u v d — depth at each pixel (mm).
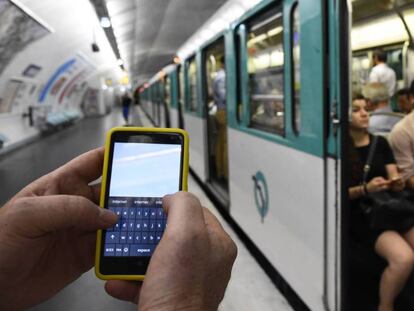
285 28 3498
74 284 4066
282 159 3707
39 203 982
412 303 3391
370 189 3242
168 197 885
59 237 1098
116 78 45625
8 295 1057
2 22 8008
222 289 821
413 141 3453
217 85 7348
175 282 737
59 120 21906
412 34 4285
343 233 2768
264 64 4230
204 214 916
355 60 4434
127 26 11633
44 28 10273
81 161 1210
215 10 5754
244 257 4660
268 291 3912
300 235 3393
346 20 2650
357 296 3479
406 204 3090
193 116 8836
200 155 8133
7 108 15000
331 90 2787
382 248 3098
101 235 1120
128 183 1196
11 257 1004
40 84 17516
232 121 5375
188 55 9227
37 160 11867
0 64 11336
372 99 4281
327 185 2896
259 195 4430
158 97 19500
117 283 1112
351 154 3369
